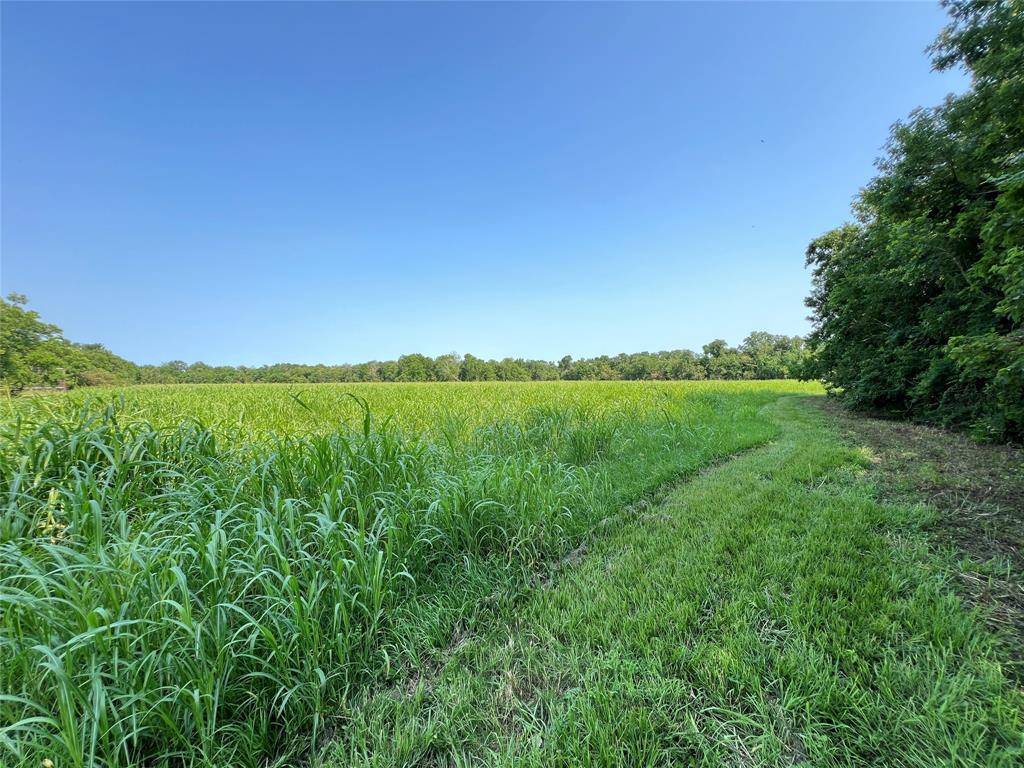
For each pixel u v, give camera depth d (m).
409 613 2.30
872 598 2.15
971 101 6.32
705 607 2.24
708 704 1.64
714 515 3.50
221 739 1.56
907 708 1.52
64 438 3.08
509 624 2.29
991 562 2.50
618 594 2.41
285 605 1.89
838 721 1.51
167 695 1.51
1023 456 5.35
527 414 7.29
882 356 10.05
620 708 1.62
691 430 7.14
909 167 7.68
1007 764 1.31
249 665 1.78
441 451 4.25
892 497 3.72
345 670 1.86
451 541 2.92
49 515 2.43
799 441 6.57
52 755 1.29
